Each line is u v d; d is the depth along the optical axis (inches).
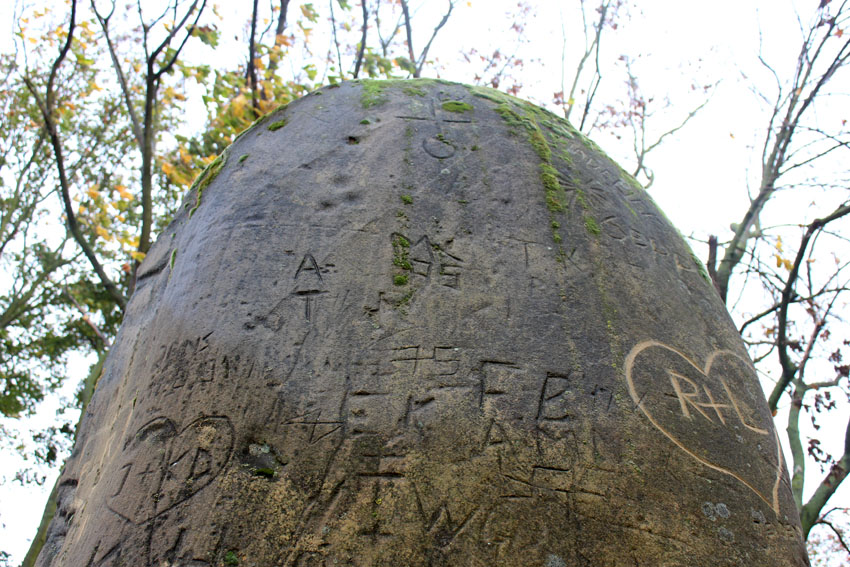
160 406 75.0
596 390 75.4
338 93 110.9
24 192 416.2
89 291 439.8
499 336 77.8
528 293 82.4
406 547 62.8
